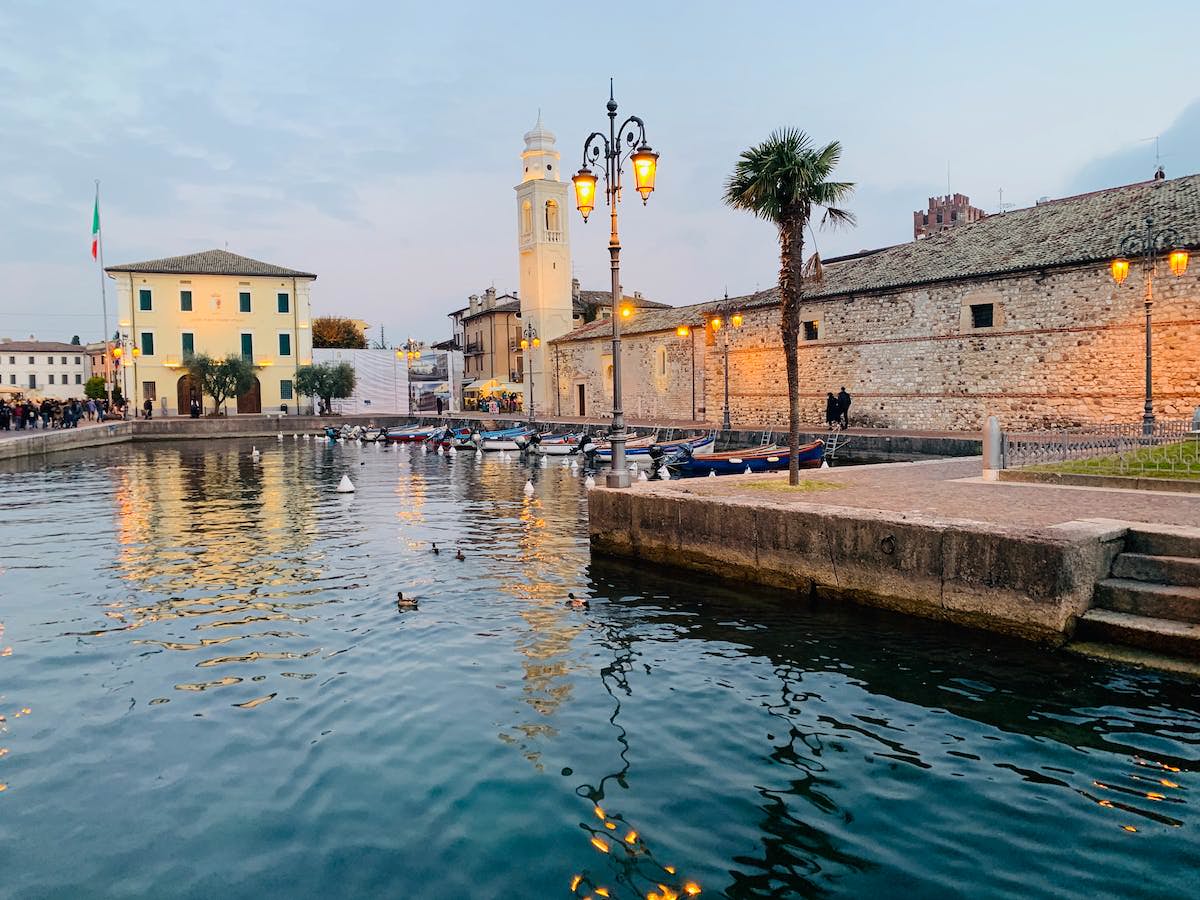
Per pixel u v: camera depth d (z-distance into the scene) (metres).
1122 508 11.39
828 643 9.45
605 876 4.97
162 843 5.46
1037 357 31.12
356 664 9.05
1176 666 7.88
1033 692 7.72
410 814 5.77
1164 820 5.49
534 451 40.44
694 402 50.31
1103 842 5.24
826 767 6.38
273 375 75.50
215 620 10.88
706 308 51.53
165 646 9.77
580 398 63.62
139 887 4.95
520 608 11.38
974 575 9.48
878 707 7.55
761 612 10.87
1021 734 6.86
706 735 7.02
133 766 6.62
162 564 14.65
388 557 15.12
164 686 8.44
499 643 9.77
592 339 60.59
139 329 71.81
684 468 27.69
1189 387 26.52
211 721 7.52
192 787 6.25
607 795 5.99
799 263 14.99
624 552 14.58
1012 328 31.98
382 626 10.53
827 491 14.12
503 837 5.43
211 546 16.45
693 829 5.50
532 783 6.19
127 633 10.32
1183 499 12.25
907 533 10.18
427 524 19.20
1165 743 6.60
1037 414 31.20
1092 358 29.28
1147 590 8.60
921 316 35.72
